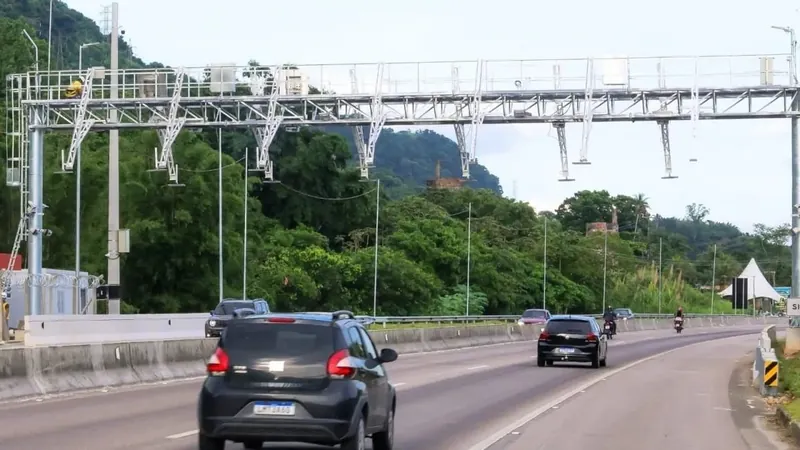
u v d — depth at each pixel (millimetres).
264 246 88750
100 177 80312
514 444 17609
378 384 15250
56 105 41812
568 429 20109
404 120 40125
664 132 40156
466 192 135875
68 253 79500
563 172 39938
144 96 41875
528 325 75062
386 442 15945
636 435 19391
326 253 91125
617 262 132625
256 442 15211
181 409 21766
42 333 40500
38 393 24141
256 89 40875
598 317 93500
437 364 41781
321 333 14188
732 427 21172
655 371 39625
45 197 78750
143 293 79438
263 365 14016
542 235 123500
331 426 13789
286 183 102000
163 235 77688
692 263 178000
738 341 74750
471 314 98750
